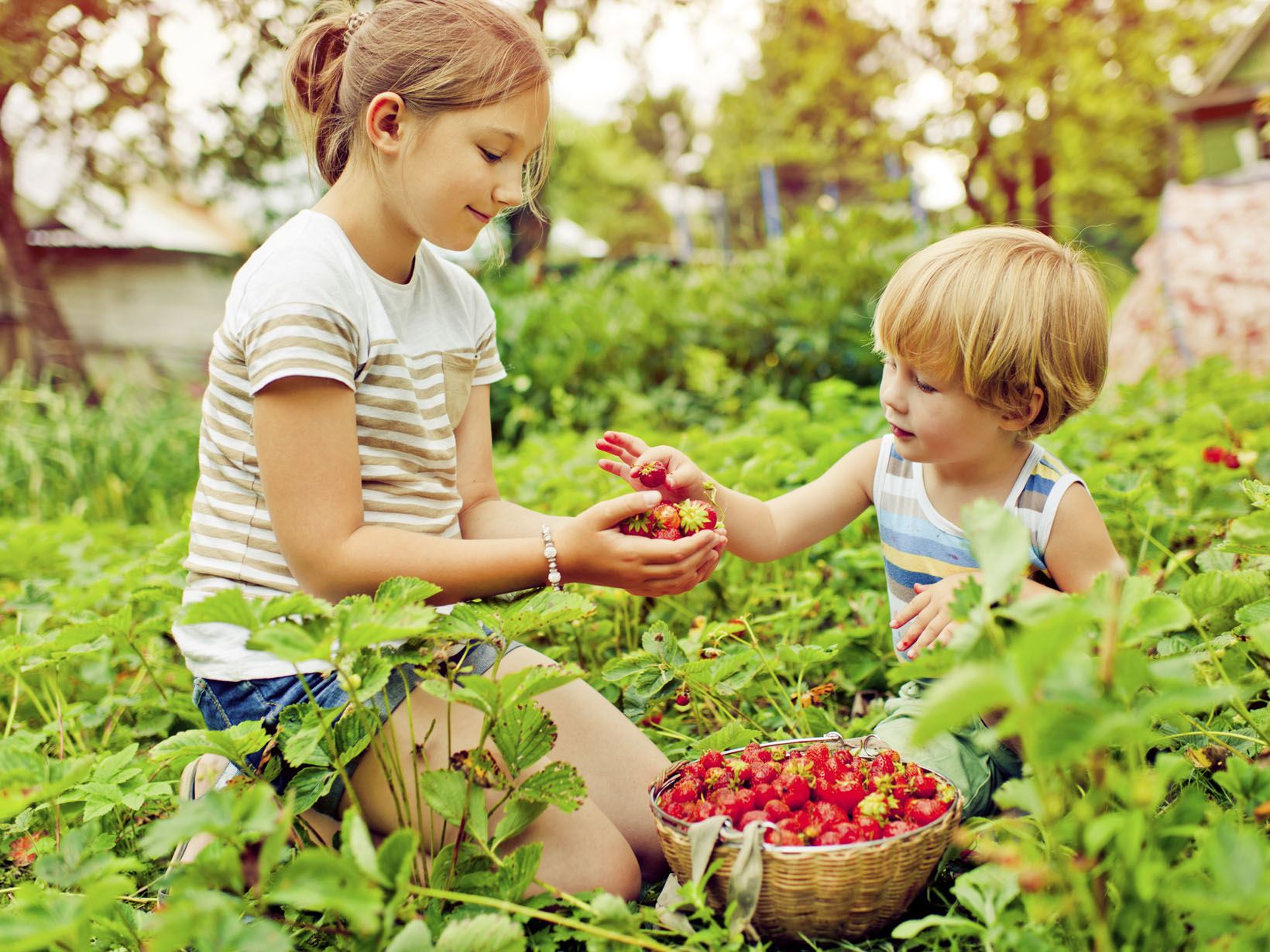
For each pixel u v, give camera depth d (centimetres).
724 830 142
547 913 142
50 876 137
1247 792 128
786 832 141
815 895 138
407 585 144
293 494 164
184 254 1191
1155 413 434
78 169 1020
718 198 3447
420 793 149
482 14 174
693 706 210
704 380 660
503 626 147
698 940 135
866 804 147
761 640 262
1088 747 92
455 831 161
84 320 1162
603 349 687
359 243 181
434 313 195
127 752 181
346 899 110
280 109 960
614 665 199
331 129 185
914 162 1994
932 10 1527
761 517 206
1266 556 188
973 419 180
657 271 809
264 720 165
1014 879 125
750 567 298
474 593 170
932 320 175
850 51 1645
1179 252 706
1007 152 1670
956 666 111
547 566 169
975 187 1817
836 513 212
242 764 157
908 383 182
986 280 174
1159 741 140
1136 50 1627
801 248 721
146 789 177
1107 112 1742
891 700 205
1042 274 177
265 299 167
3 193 950
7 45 821
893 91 1678
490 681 134
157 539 392
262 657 169
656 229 4356
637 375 675
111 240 1138
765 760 163
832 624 278
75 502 553
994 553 111
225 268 1204
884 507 204
